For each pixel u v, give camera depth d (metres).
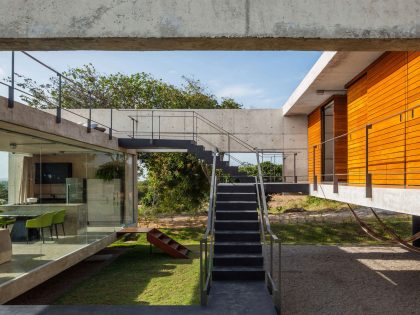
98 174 10.59
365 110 8.75
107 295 6.73
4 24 2.67
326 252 10.45
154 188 16.25
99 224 10.44
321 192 9.19
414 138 6.25
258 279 5.35
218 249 5.98
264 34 2.66
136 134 14.30
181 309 4.04
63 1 2.68
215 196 7.06
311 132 14.02
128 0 2.68
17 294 5.33
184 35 2.67
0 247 6.14
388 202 5.50
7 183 6.85
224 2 2.68
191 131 14.38
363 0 2.66
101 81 25.98
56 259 6.64
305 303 6.12
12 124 5.77
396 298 6.39
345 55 7.78
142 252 11.09
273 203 20.91
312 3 2.67
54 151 8.79
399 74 6.91
